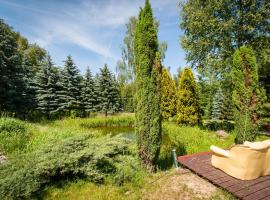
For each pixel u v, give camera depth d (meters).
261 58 11.88
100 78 25.06
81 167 4.92
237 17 11.97
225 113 22.67
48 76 19.58
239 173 4.63
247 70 7.34
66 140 5.70
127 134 14.10
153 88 5.45
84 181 4.92
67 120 18.19
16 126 8.55
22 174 4.23
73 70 21.88
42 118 17.92
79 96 22.25
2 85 14.57
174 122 16.80
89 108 23.58
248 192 4.09
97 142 6.06
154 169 5.66
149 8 5.47
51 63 19.95
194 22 12.52
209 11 12.42
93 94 23.92
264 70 12.88
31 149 6.73
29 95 17.14
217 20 12.20
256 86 7.22
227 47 12.28
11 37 16.45
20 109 15.98
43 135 8.32
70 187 4.61
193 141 9.02
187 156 6.29
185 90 14.27
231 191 4.14
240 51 7.46
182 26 13.79
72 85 21.38
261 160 4.64
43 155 5.10
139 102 5.58
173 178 5.08
